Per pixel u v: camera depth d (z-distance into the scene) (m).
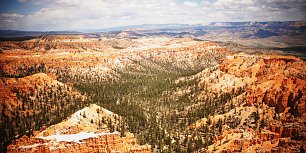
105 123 165.88
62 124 153.12
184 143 169.75
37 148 134.75
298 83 174.50
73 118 160.38
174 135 182.25
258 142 133.75
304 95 164.00
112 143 144.12
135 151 144.75
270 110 170.88
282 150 122.44
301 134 130.50
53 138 140.75
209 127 182.25
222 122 181.50
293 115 160.00
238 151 133.25
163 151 159.62
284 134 136.88
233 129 165.50
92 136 143.62
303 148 122.00
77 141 138.62
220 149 142.75
